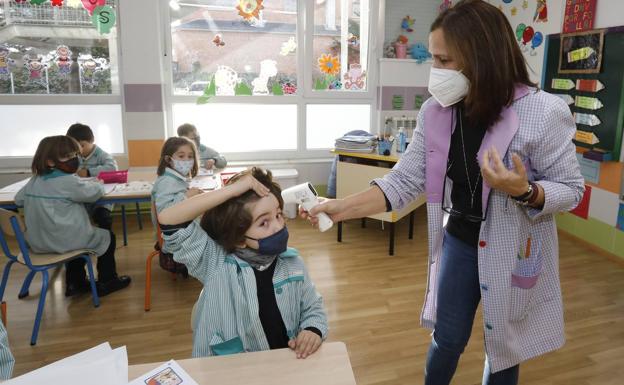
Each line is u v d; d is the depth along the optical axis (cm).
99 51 407
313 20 446
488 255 125
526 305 128
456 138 127
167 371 90
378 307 263
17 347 225
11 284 294
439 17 114
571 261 332
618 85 316
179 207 107
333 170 412
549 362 211
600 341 228
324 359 97
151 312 260
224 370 93
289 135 471
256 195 110
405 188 144
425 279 302
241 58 439
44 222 243
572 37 355
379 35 461
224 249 114
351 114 481
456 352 142
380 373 203
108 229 302
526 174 112
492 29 106
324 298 274
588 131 345
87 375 89
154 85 409
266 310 114
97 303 265
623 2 311
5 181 392
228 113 448
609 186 335
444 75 113
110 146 426
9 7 384
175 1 412
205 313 113
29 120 405
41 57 398
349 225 416
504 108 116
